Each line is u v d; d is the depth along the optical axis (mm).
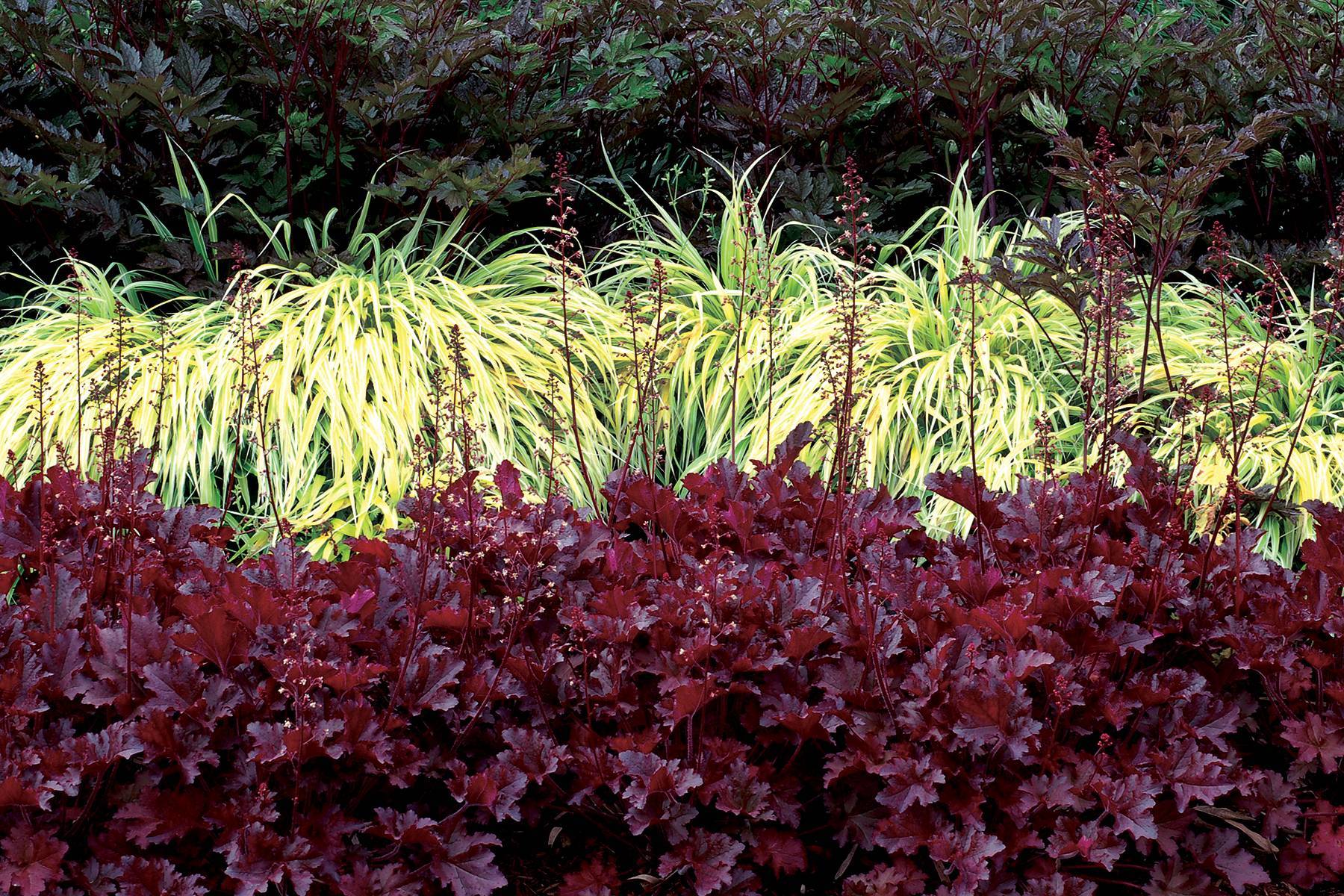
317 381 4527
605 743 2623
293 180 5586
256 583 2760
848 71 5840
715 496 3312
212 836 2459
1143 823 2381
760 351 4793
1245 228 5973
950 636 2697
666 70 6094
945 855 2420
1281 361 4742
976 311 5070
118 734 2361
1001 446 4406
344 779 2484
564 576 2973
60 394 4340
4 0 5254
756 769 2518
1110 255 3486
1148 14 6457
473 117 5605
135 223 5273
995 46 5527
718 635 2658
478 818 2559
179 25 5539
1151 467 3363
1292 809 2684
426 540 2809
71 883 2340
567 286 4832
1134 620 2904
